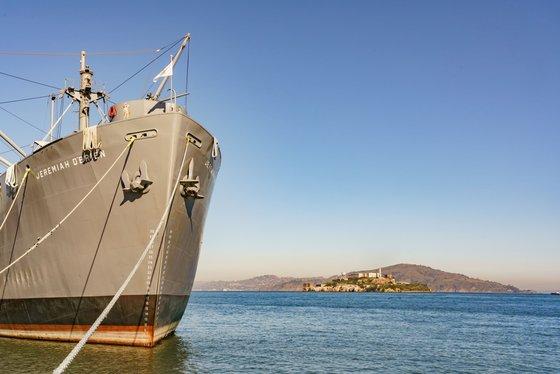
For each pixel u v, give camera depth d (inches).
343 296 7726.4
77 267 762.2
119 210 723.4
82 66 931.3
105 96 947.3
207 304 4069.9
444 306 3843.5
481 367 867.4
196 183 738.8
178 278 814.5
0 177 915.4
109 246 735.7
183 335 1223.5
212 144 796.6
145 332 739.4
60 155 757.9
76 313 775.7
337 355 945.5
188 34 863.1
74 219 757.9
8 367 643.5
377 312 2753.4
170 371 650.2
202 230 896.3
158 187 703.1
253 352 936.9
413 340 1254.9
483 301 5733.3
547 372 831.1
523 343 1237.7
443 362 908.6
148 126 701.3
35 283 816.9
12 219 861.2
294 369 775.1
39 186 796.0
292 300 5428.2
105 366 651.5
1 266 896.9
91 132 722.8
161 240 711.1
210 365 751.1
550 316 2534.5
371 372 783.7
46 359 687.7
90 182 740.0
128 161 711.7
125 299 727.1
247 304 4037.9
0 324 898.7
